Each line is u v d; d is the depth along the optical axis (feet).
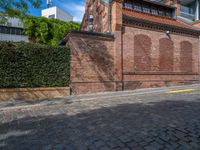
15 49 31.78
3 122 18.24
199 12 70.85
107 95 34.24
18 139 13.57
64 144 12.44
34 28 65.72
